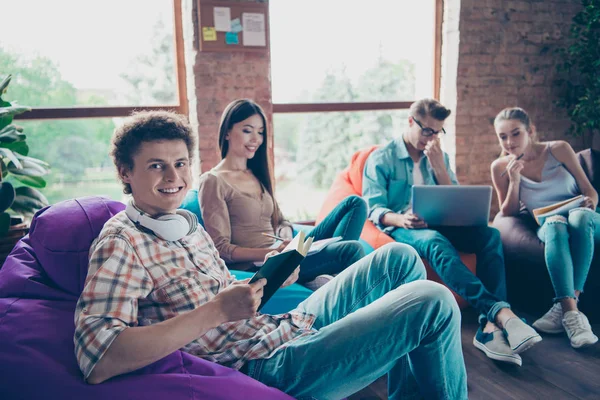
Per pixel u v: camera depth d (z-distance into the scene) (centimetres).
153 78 332
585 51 395
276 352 117
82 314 98
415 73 402
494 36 392
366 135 395
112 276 101
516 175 271
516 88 405
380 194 273
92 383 96
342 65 378
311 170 384
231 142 211
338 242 205
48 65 307
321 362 112
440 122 266
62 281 136
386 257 142
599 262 246
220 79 325
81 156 320
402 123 405
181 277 115
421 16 396
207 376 106
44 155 312
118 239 107
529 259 260
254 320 128
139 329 96
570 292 228
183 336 98
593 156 295
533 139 272
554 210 251
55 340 112
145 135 114
